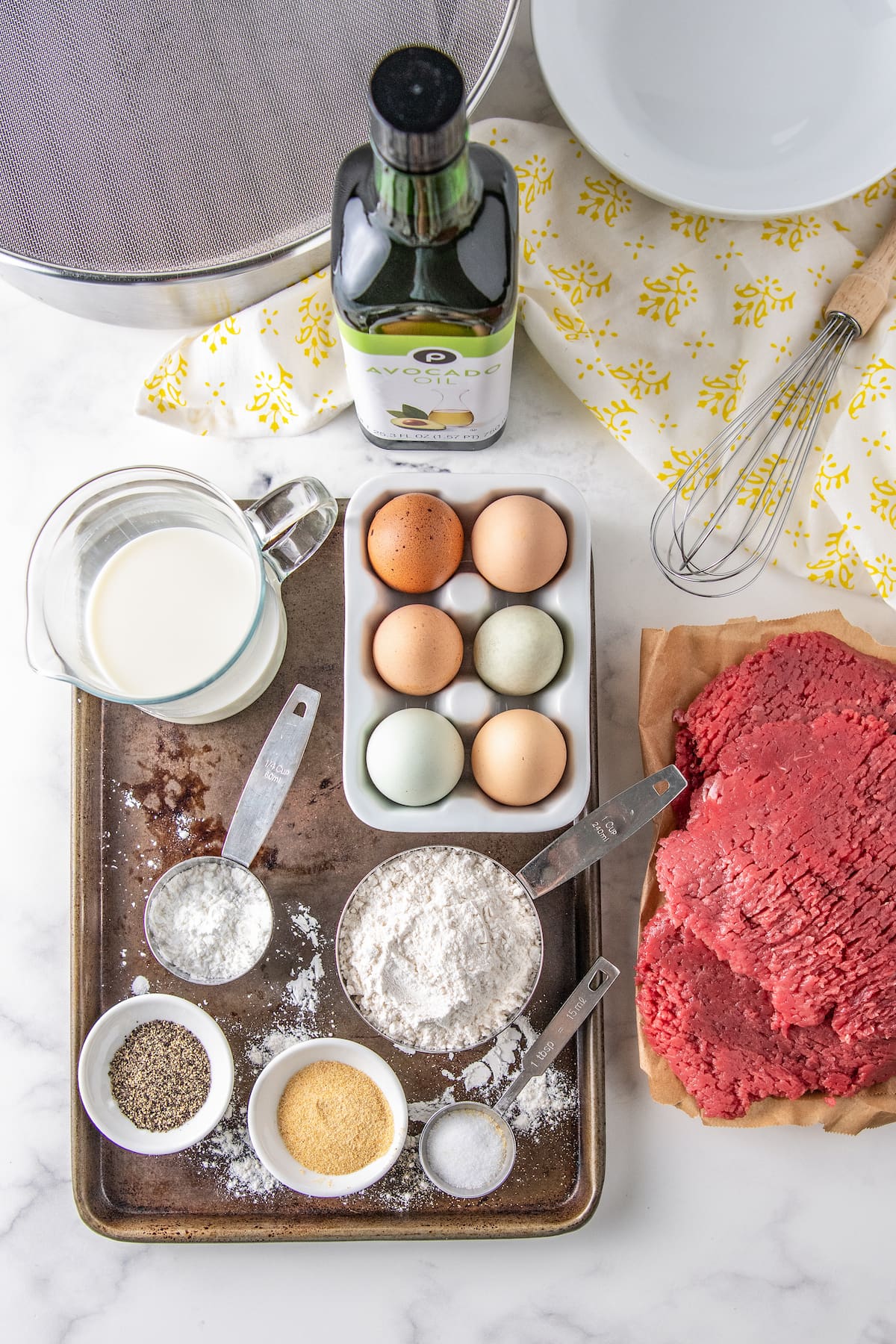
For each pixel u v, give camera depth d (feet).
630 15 3.74
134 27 2.99
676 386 3.80
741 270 3.80
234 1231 3.41
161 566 3.43
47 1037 3.76
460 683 3.34
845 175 3.67
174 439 3.92
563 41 3.67
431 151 2.31
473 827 3.24
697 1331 3.62
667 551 3.85
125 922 3.56
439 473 3.35
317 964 3.52
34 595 3.22
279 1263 3.64
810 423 3.76
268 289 3.65
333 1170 3.39
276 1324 3.62
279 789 3.51
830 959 3.35
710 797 3.47
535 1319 3.62
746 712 3.51
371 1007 3.37
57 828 3.82
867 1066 3.39
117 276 3.22
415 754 3.13
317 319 3.71
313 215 3.26
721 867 3.41
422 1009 3.34
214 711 3.43
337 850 3.56
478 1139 3.38
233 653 3.21
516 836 3.57
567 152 3.83
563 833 3.57
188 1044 3.45
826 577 3.79
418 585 3.28
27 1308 3.64
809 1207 3.64
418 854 3.43
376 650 3.26
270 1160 3.33
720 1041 3.41
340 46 3.08
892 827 3.38
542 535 3.20
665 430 3.77
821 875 3.37
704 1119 3.45
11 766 3.83
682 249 3.82
